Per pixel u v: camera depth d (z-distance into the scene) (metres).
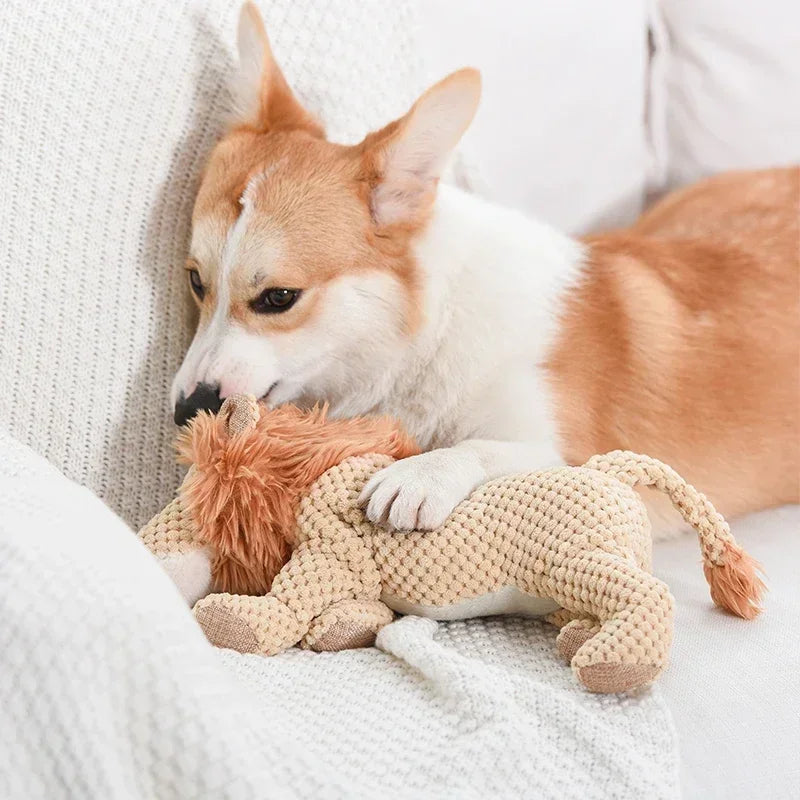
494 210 1.64
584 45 1.96
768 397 1.63
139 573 0.87
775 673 1.08
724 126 2.12
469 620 1.19
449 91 1.39
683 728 1.01
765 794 0.95
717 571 1.18
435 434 1.54
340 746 0.93
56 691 0.76
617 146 2.10
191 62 1.48
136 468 1.43
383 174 1.42
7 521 0.87
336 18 1.63
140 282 1.44
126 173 1.42
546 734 0.95
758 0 2.04
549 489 1.14
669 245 1.76
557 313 1.54
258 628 1.08
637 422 1.56
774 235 1.80
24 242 1.32
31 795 0.75
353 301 1.43
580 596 1.07
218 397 1.35
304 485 1.18
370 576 1.14
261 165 1.42
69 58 1.36
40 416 1.34
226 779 0.74
